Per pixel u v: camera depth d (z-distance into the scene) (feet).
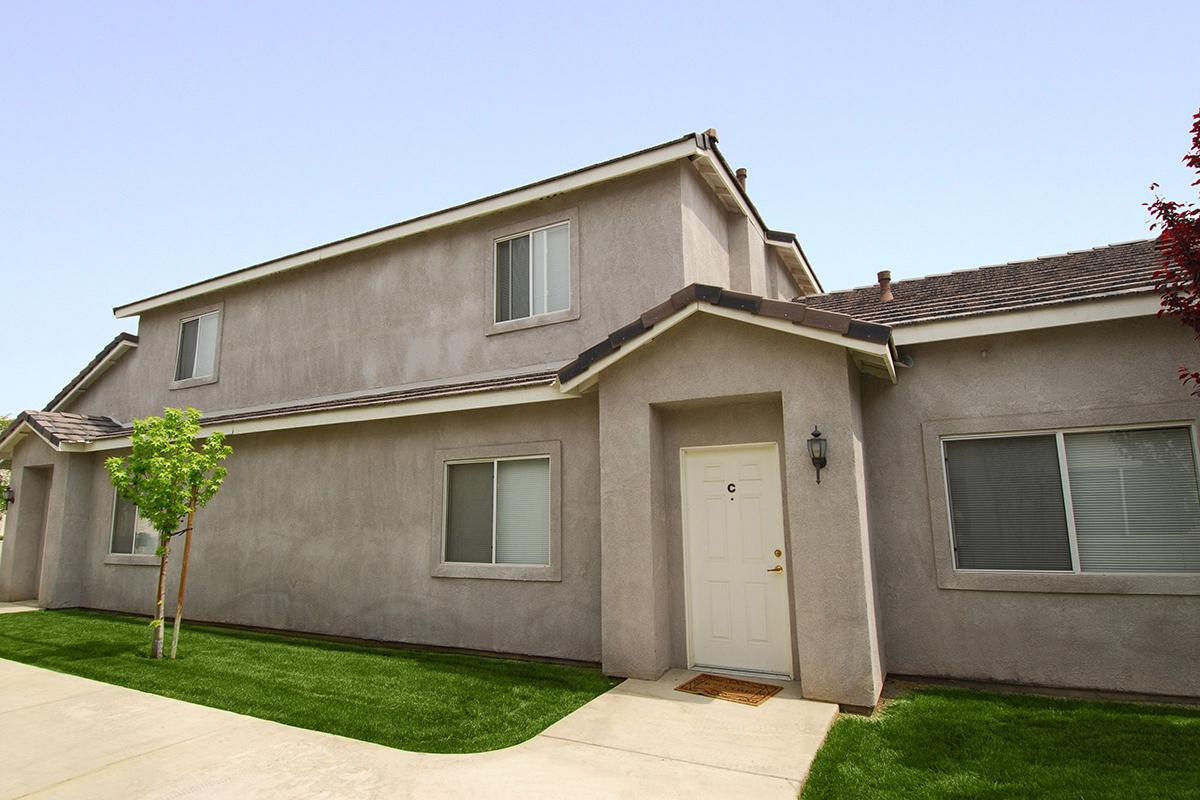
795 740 16.79
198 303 45.98
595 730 17.72
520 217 33.73
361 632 31.63
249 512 36.58
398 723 18.66
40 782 15.05
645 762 15.57
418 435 31.68
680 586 24.13
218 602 36.81
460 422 30.48
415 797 13.92
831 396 20.84
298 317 40.93
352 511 33.01
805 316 20.56
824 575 20.16
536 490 28.53
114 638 31.91
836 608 19.90
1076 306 20.30
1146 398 20.42
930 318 22.30
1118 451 20.86
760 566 23.27
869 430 23.76
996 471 22.26
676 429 24.97
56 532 43.32
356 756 16.26
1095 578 20.30
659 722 18.26
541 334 32.07
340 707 20.20
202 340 45.55
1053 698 19.63
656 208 30.17
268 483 36.19
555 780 14.62
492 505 29.43
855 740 16.89
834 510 20.29
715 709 19.26
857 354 21.22
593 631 25.89
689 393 23.11
